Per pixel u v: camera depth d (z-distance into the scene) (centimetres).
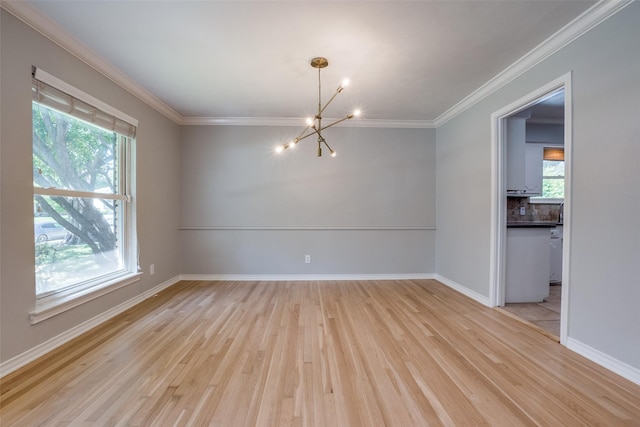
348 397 155
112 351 204
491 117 297
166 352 203
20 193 183
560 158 451
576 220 201
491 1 177
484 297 311
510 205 449
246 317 270
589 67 192
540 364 188
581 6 181
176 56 243
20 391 158
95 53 236
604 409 145
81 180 243
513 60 249
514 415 142
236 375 175
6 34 174
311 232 419
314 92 318
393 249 426
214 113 388
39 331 196
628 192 170
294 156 417
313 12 188
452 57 244
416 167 425
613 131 177
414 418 140
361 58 246
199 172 411
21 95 183
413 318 268
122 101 282
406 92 318
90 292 237
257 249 417
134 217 304
